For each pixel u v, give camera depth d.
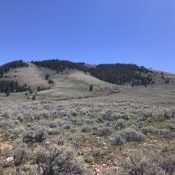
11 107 49.47
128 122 22.19
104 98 111.25
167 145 15.23
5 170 10.53
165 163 9.09
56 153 9.93
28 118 27.03
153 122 23.11
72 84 183.38
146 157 9.95
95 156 12.95
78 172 9.80
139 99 96.31
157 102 72.62
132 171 8.78
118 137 15.60
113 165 11.62
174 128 20.19
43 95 131.50
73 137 16.23
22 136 16.47
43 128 17.11
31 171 9.65
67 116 28.05
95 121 23.36
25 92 152.75
